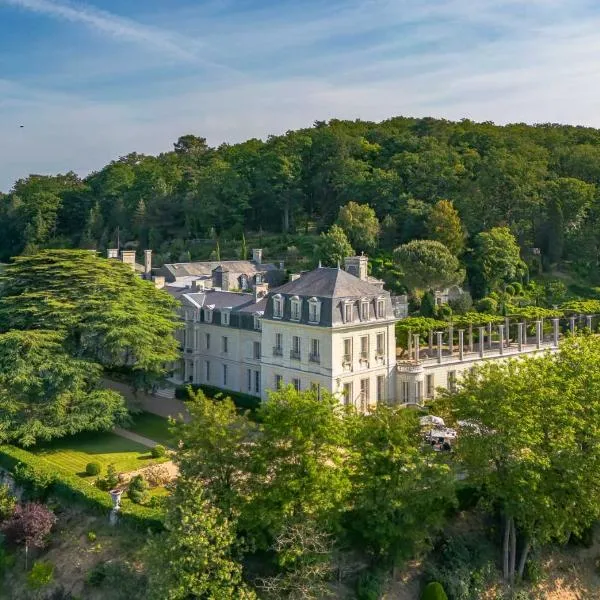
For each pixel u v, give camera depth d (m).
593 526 40.81
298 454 31.55
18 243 154.12
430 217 100.12
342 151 128.88
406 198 110.19
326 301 51.03
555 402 34.81
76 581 34.44
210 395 60.00
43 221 150.00
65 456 45.75
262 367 56.06
